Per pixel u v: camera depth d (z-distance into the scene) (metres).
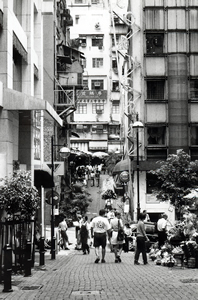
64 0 54.34
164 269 16.73
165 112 43.28
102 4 97.38
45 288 12.52
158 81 43.75
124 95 52.09
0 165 18.94
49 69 43.41
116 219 19.84
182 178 26.78
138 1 44.25
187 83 43.34
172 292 11.38
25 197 15.95
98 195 57.62
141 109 43.28
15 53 23.30
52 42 43.47
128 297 10.80
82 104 89.56
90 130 89.56
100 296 11.01
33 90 26.50
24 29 25.19
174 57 43.16
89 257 22.92
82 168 65.44
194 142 43.12
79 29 90.12
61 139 51.75
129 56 44.41
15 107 19.12
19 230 15.53
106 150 88.88
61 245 28.55
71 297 10.97
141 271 16.08
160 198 27.59
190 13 43.88
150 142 43.28
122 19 46.00
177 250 17.80
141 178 42.19
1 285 13.12
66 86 46.72
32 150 24.33
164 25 43.84
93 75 89.69
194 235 17.61
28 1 25.33
